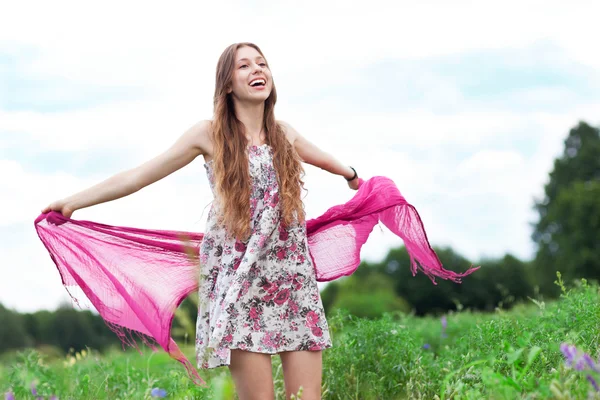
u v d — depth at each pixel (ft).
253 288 12.31
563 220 153.48
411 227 15.02
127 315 14.05
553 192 173.06
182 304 13.71
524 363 12.80
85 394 14.56
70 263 14.30
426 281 143.33
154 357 14.44
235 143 12.67
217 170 12.54
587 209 148.46
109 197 13.42
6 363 15.78
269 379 12.41
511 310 21.86
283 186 12.57
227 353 12.06
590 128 177.99
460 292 144.15
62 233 14.35
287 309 12.52
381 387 15.60
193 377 12.98
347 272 15.01
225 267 12.35
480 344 14.02
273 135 13.08
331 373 16.25
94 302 14.15
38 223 14.25
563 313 14.51
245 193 12.39
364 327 16.87
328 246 14.99
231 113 13.16
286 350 12.44
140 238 14.24
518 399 9.71
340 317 17.62
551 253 154.71
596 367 9.00
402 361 16.11
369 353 16.34
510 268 147.95
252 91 12.89
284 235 12.60
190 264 14.02
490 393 10.12
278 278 12.46
